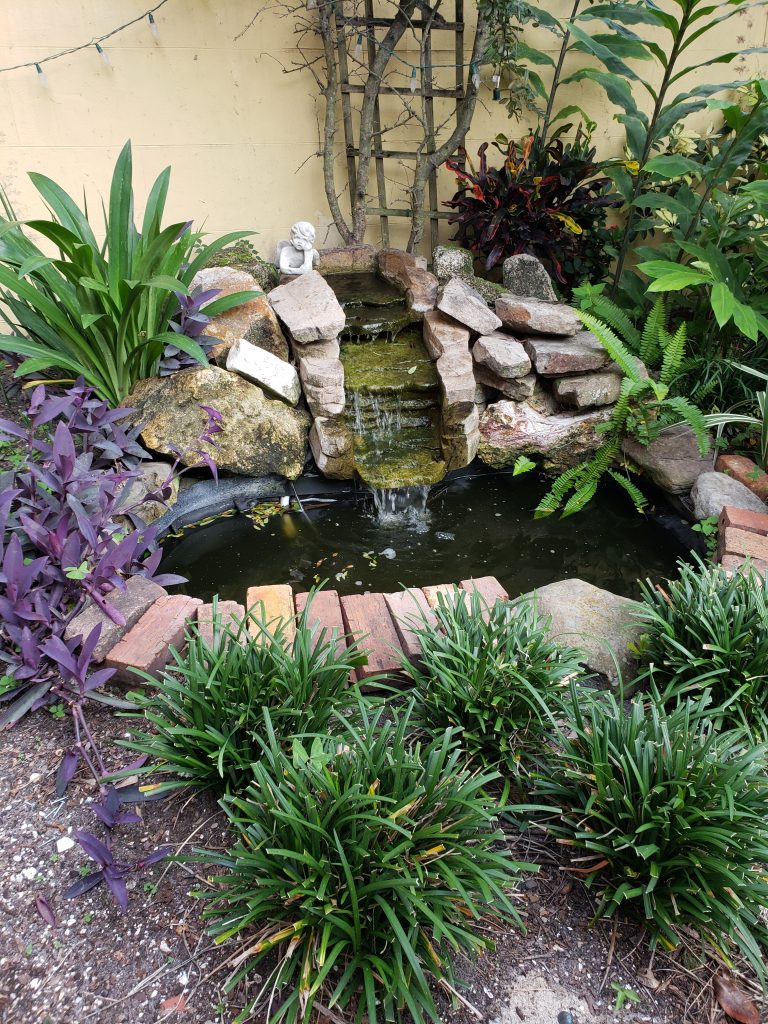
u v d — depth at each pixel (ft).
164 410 11.34
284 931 4.50
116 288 10.40
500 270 16.83
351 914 4.58
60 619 7.30
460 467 12.73
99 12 13.70
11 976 4.84
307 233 14.34
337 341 13.09
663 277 11.16
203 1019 4.64
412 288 14.24
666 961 5.08
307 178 16.08
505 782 6.03
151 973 4.88
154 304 11.43
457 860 4.83
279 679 5.93
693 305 14.48
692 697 6.91
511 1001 4.81
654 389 11.59
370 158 15.85
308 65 14.84
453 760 5.26
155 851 5.43
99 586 7.48
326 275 15.96
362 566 10.53
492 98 15.87
